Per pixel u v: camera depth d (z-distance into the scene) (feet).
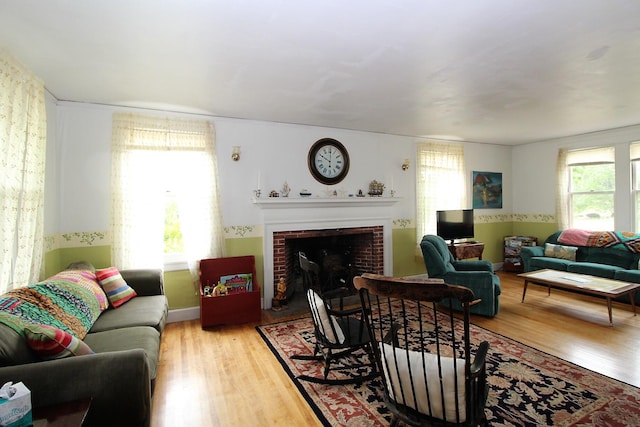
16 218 7.27
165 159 11.78
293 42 6.85
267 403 6.97
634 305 12.20
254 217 13.33
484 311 11.71
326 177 14.64
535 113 12.65
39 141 8.30
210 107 11.43
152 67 8.05
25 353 5.08
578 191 17.46
